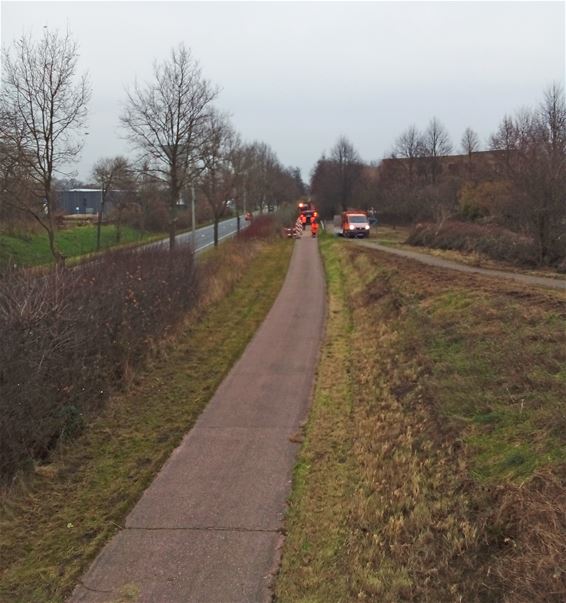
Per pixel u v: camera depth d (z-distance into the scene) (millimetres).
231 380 8992
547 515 3736
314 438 6613
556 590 3213
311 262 29156
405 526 4492
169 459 6102
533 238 19703
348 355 10359
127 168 28875
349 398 7992
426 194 46750
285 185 88250
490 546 3891
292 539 4551
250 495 5289
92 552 4406
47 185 15328
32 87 14562
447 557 3986
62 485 5566
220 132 24234
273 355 10562
